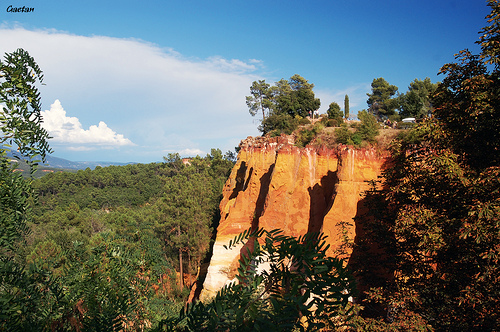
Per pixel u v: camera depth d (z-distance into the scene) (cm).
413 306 1301
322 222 2475
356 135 3447
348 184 2314
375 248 1977
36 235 3738
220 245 3353
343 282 352
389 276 1805
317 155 2798
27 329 572
